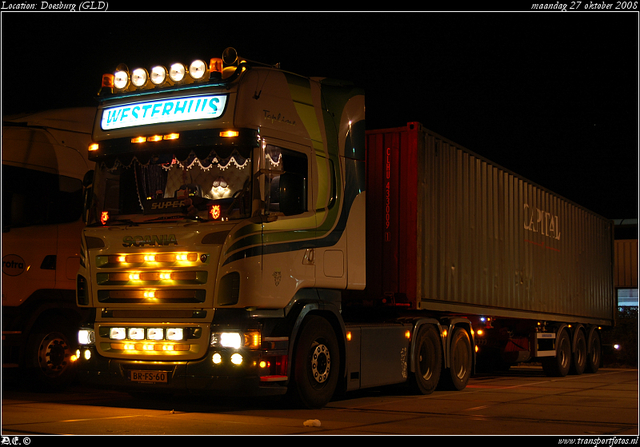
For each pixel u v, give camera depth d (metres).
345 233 9.70
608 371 20.28
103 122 9.25
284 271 8.66
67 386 11.26
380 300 11.53
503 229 14.67
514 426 7.95
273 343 8.42
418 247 11.41
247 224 8.27
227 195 8.42
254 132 8.45
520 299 15.32
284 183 8.80
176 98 8.80
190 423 7.61
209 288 8.26
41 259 10.94
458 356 12.48
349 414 8.74
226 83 8.56
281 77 9.05
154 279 8.54
